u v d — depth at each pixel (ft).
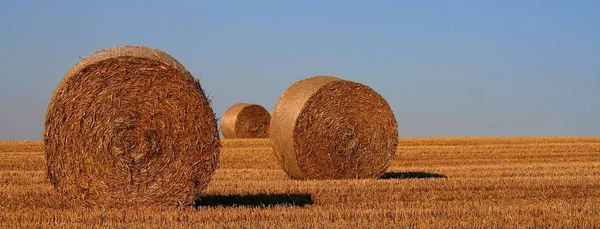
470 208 56.49
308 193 68.64
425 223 49.34
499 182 75.51
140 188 57.31
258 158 114.93
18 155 116.16
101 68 56.49
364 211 54.70
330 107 83.66
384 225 48.85
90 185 56.75
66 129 56.24
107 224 49.37
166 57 58.75
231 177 83.87
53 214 53.47
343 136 84.02
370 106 85.66
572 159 122.01
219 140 58.54
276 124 84.43
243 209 55.72
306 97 82.79
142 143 57.16
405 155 126.72
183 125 57.57
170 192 57.67
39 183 76.28
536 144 150.30
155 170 57.47
